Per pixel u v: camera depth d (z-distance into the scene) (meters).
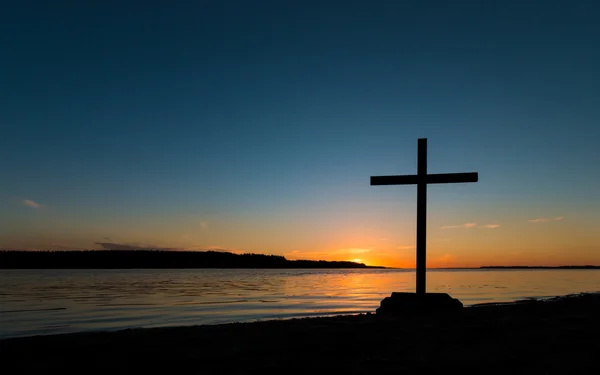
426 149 16.17
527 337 10.30
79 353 9.18
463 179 15.58
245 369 7.76
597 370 7.33
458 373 7.31
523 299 32.72
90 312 25.23
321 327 12.31
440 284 63.75
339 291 47.53
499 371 7.37
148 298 36.81
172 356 8.81
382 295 40.62
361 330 11.55
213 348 9.53
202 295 40.97
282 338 10.60
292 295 40.84
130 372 7.69
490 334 10.71
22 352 9.30
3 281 74.62
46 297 38.06
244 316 22.75
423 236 15.98
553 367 7.54
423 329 11.53
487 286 57.03
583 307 17.31
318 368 7.74
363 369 7.62
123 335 11.38
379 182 16.77
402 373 7.35
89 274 131.12
